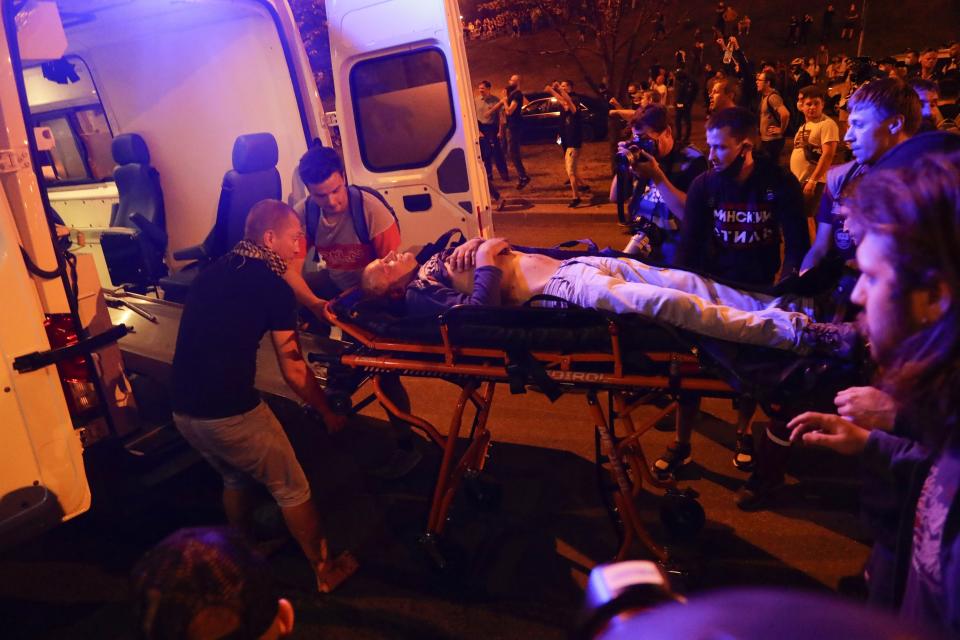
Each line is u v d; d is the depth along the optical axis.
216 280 2.71
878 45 24.70
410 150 4.79
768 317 2.34
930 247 0.97
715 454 3.90
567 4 12.60
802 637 0.47
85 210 6.61
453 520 3.51
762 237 3.25
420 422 2.98
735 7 30.48
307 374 2.87
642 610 0.67
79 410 3.02
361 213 3.62
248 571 1.09
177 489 3.86
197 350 2.69
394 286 3.28
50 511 2.88
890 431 1.51
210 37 5.13
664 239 3.88
